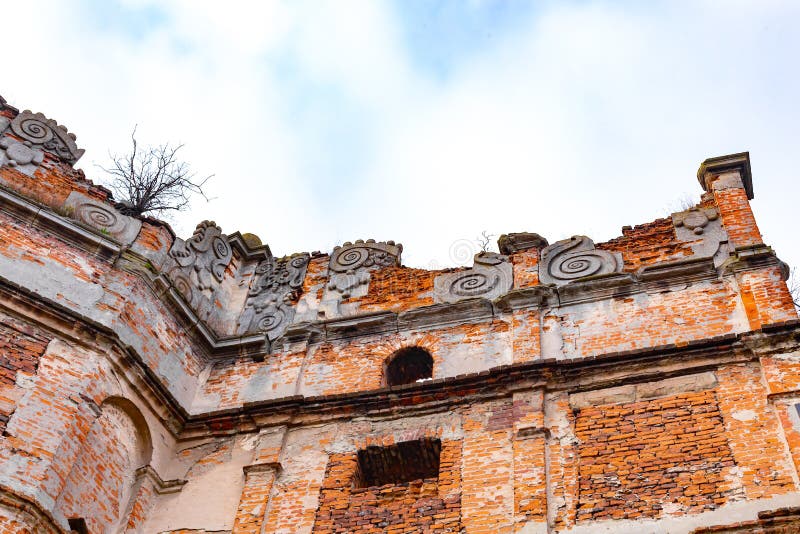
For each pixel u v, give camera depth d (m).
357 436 15.78
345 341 17.89
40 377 14.33
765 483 12.91
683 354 15.08
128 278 16.66
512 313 17.16
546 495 13.73
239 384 17.55
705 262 16.77
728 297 16.12
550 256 18.17
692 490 13.18
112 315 15.95
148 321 16.78
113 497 14.94
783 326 14.61
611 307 16.70
